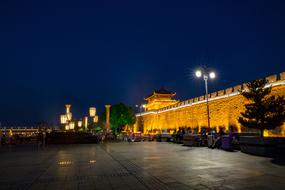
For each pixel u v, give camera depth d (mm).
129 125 81938
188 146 26016
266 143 15281
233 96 34781
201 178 8898
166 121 60781
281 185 7703
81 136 37812
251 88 20172
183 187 7688
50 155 18750
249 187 7500
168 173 10023
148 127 73688
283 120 18859
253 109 19438
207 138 25312
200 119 43750
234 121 34156
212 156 15680
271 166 11328
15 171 11414
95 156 17234
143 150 21344
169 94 84125
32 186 8359
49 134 38438
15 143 38562
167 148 23375
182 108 51688
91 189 7785
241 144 17953
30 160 15680
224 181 8352
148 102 92125
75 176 9891
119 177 9508
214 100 39656
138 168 11445
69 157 16891
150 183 8359
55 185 8422
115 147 25984
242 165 11703
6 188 8172
